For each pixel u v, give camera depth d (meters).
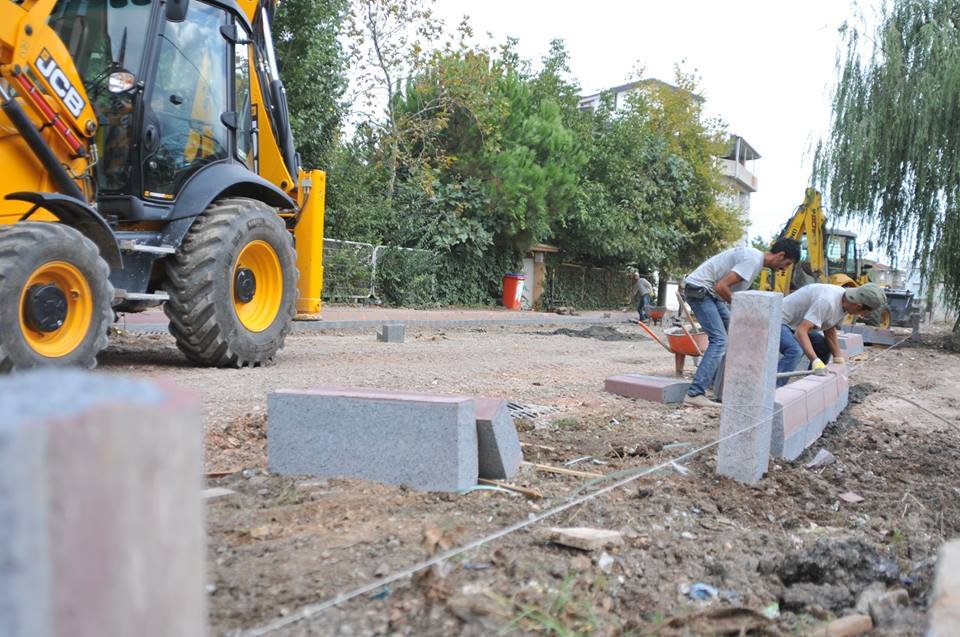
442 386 7.31
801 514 3.82
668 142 32.38
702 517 3.60
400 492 3.56
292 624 2.25
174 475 0.95
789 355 7.57
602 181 28.73
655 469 4.13
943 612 1.98
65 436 0.82
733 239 34.06
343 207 19.08
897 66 17.02
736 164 56.00
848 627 2.50
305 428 3.81
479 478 3.87
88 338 6.08
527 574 2.63
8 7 5.80
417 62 20.80
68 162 6.52
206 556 2.78
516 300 24.23
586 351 12.73
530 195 22.23
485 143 21.70
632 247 28.39
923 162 16.83
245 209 7.85
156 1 7.15
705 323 7.09
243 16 8.29
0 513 0.79
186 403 0.97
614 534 3.02
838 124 17.78
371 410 3.70
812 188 16.84
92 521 0.85
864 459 5.14
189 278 7.35
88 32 6.98
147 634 0.93
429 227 20.89
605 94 30.59
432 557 2.77
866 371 10.98
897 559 3.25
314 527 3.10
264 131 9.50
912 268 17.78
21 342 5.56
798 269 16.69
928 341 17.84
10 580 0.80
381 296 19.86
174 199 7.38
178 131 7.43
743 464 4.23
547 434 5.24
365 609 2.36
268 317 8.19
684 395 7.20
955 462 5.21
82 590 0.85
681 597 2.68
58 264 5.84
